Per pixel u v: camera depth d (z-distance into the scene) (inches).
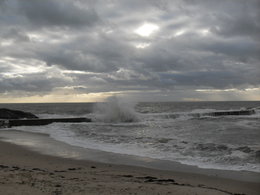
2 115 914.7
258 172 235.5
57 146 370.9
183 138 446.0
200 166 257.8
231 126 642.2
